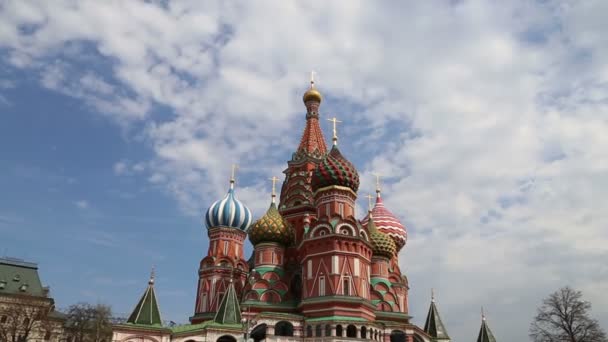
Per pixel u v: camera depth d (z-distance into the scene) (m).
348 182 70.88
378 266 73.38
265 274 69.94
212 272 77.75
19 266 96.62
